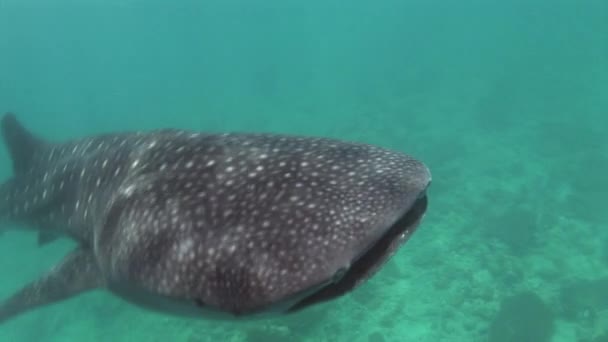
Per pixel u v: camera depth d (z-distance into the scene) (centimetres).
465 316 1333
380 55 6950
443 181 2133
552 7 8931
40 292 423
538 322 1220
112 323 1512
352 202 230
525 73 4169
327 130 3338
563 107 3189
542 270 1497
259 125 3838
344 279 238
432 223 1797
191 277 229
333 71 6197
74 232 421
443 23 10544
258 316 221
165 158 293
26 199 540
